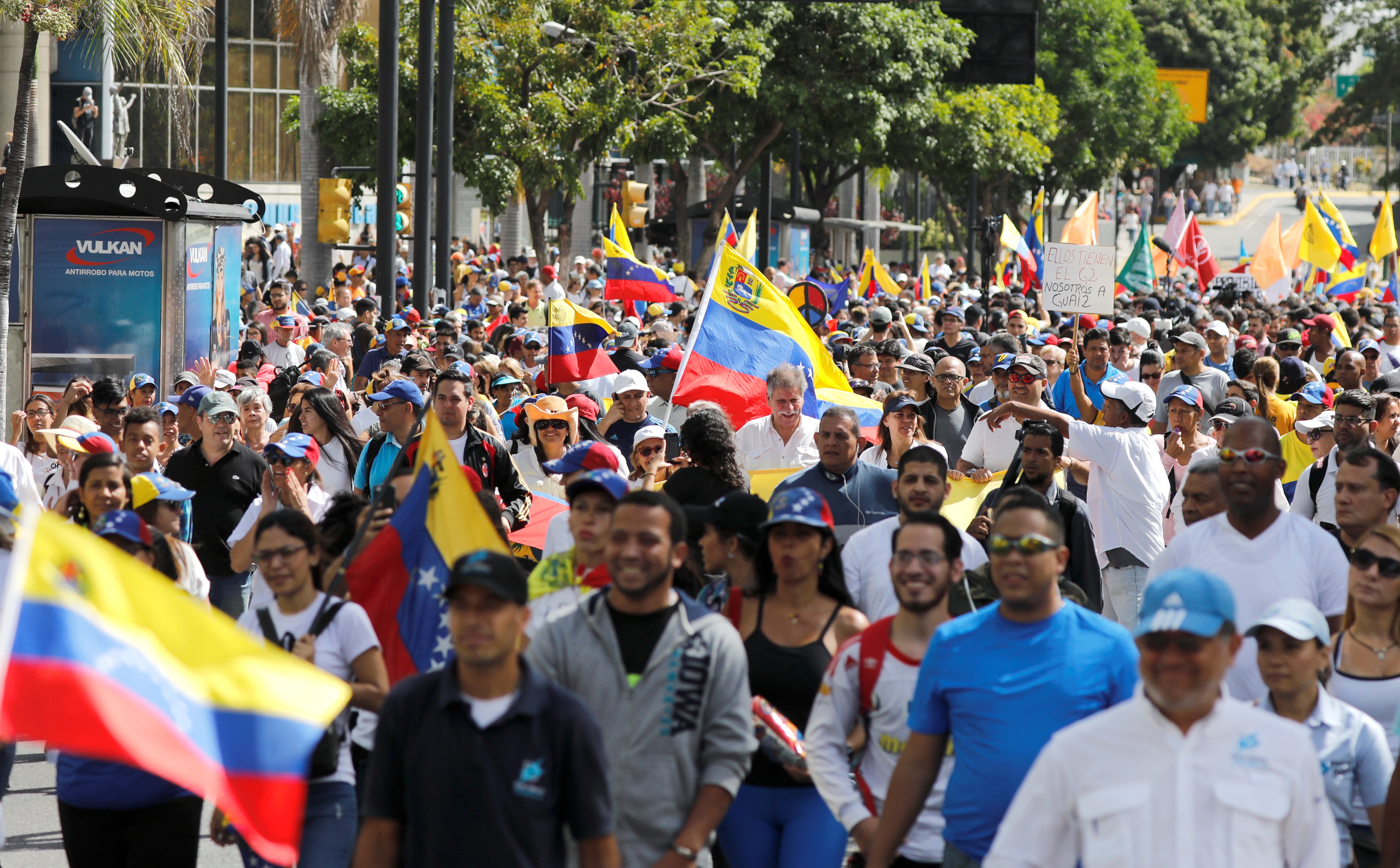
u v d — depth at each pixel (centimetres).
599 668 1795
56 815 2945
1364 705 2072
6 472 2525
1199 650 1430
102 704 1295
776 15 12850
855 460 3062
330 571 2377
